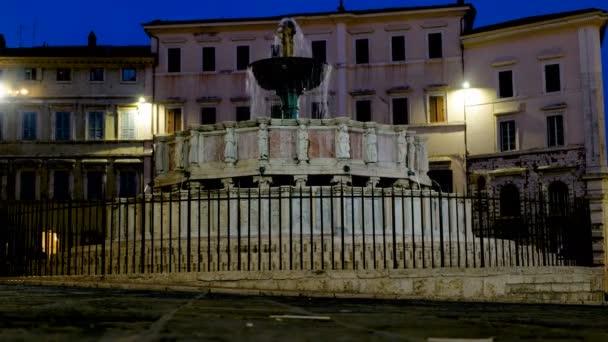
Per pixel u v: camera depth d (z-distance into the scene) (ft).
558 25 171.32
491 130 178.19
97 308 34.71
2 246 83.76
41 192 182.19
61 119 184.55
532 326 29.89
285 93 94.63
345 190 75.05
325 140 83.10
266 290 55.42
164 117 186.29
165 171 90.48
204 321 28.84
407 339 23.26
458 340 23.22
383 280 58.34
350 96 184.55
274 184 84.58
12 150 182.70
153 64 186.29
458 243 66.74
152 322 27.91
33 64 184.24
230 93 186.50
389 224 76.84
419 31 184.14
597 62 168.35
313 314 34.37
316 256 70.54
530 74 174.81
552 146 170.60
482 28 180.86
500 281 62.28
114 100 184.85
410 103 183.01
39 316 29.86
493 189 175.52
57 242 75.87
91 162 182.39
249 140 83.10
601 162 165.37
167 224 77.56
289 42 96.17
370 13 184.24
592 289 67.87
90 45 199.31
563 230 82.74
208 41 187.93
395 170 86.79
